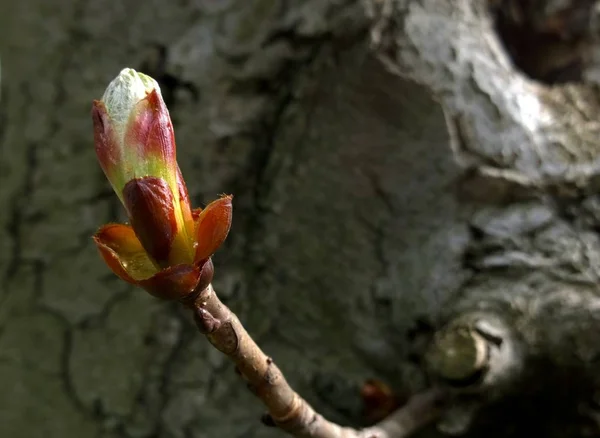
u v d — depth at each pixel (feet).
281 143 1.31
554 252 1.17
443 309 1.20
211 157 1.31
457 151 1.23
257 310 1.33
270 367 0.92
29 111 1.41
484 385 1.09
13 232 1.42
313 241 1.31
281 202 1.32
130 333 1.35
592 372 1.14
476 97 1.24
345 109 1.28
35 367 1.39
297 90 1.29
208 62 1.31
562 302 1.14
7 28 1.44
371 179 1.28
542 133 1.24
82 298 1.37
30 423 1.39
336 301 1.30
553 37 1.59
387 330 1.25
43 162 1.40
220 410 1.31
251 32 1.30
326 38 1.27
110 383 1.35
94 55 1.38
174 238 0.84
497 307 1.15
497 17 1.57
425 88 1.24
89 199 1.38
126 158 0.83
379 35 1.26
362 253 1.28
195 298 0.85
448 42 1.26
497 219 1.20
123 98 0.83
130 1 1.37
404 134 1.26
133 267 0.85
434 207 1.25
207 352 1.32
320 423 0.96
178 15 1.34
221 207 0.84
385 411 1.19
